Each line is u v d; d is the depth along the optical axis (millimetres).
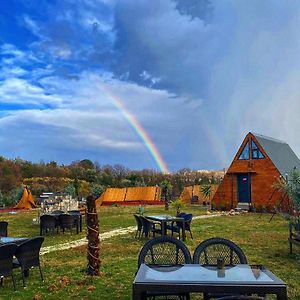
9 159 57062
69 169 59906
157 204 40531
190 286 3943
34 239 7426
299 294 6676
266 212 29109
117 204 40531
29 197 38062
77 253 10984
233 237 13875
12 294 6766
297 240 10141
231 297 3559
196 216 24703
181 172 61312
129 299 6391
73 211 19156
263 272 4430
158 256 5648
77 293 6738
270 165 30906
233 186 32281
